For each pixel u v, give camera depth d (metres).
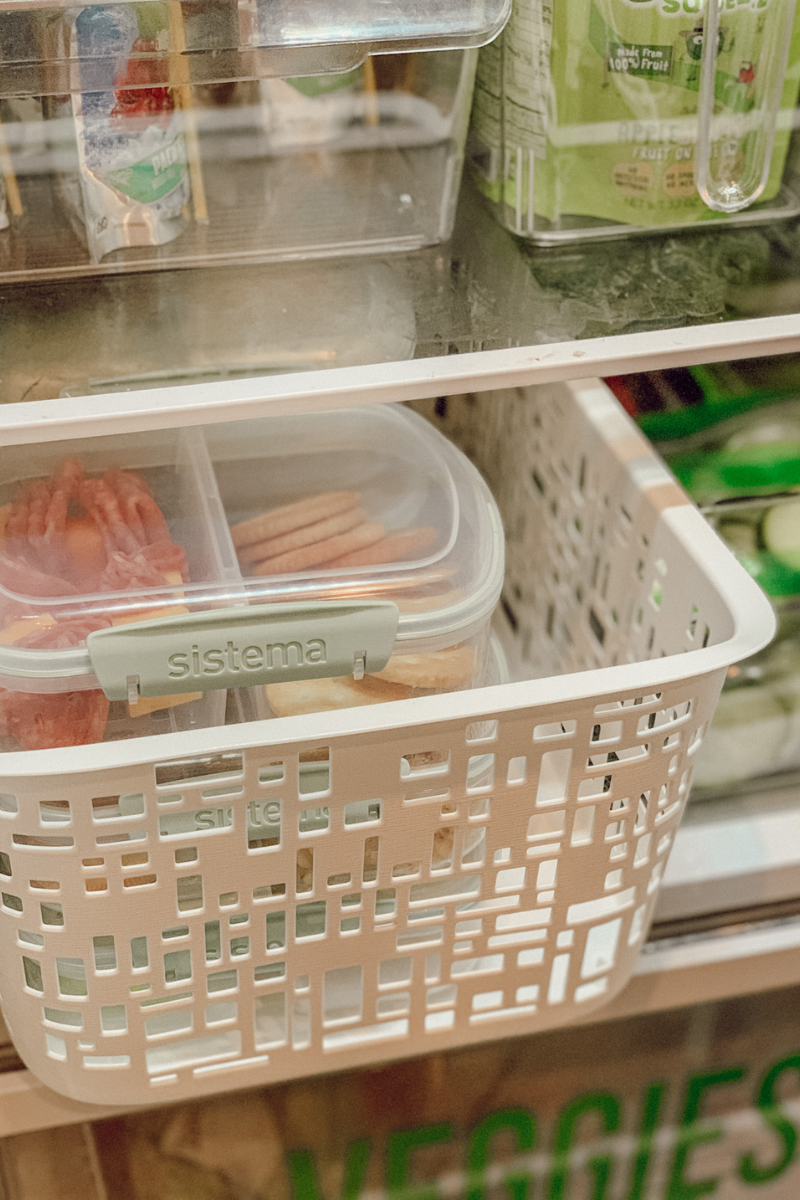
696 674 0.49
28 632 0.51
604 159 0.62
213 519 0.59
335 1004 0.62
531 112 0.60
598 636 0.78
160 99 0.57
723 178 0.61
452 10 0.52
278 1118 0.74
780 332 0.54
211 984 0.60
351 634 0.50
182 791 0.46
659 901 0.74
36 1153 0.70
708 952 0.72
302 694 0.55
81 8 0.49
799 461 0.75
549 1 0.57
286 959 0.54
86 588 0.54
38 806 0.46
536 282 0.60
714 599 0.58
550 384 0.77
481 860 0.58
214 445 0.66
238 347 0.55
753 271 0.61
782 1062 0.80
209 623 0.48
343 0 0.51
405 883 0.53
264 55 0.52
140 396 0.49
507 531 0.90
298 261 0.62
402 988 0.57
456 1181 0.80
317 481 0.64
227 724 0.52
